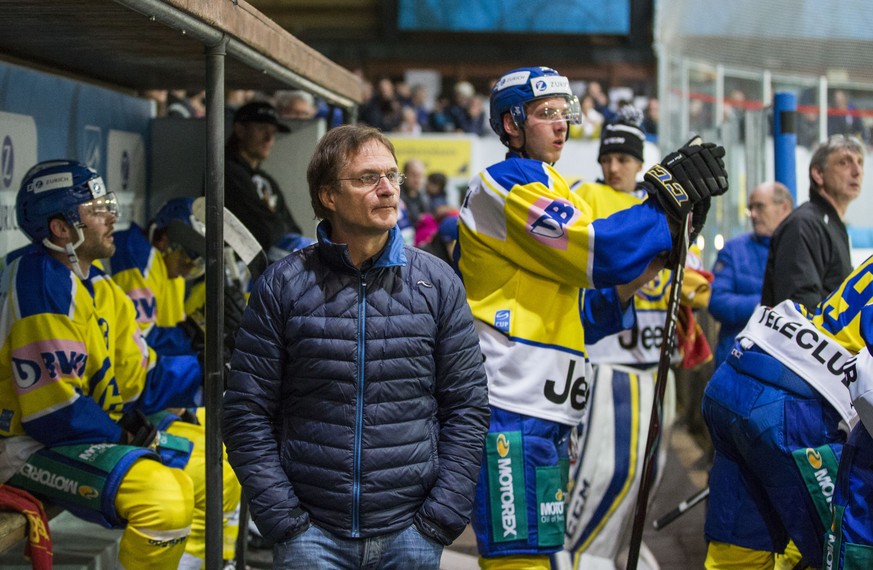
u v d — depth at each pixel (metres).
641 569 3.97
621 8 14.23
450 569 4.01
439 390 2.38
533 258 2.90
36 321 2.86
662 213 2.79
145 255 3.97
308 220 5.05
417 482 2.29
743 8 5.73
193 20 2.65
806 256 3.72
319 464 2.24
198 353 3.99
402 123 12.52
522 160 2.92
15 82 3.72
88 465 2.89
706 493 4.06
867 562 2.49
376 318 2.26
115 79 4.48
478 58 14.31
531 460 2.91
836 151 3.74
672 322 2.80
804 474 2.82
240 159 4.57
